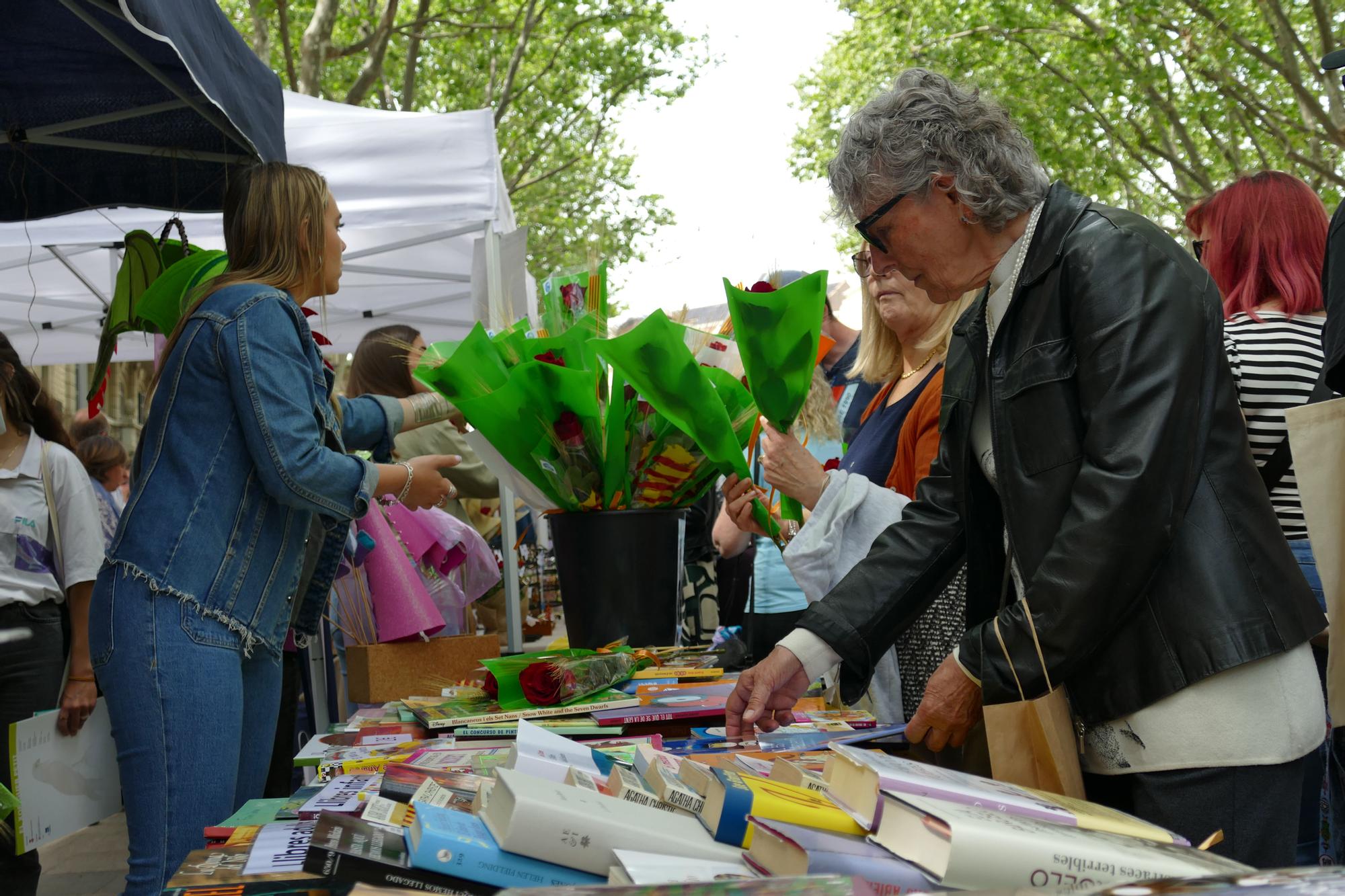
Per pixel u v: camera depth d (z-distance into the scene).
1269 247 2.38
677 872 0.88
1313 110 14.17
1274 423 2.29
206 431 2.04
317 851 0.97
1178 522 1.35
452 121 5.07
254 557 2.08
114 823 4.66
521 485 2.46
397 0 13.55
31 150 3.52
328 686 3.87
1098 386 1.39
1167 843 0.97
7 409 3.20
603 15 18.16
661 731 1.87
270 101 3.14
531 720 1.88
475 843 0.93
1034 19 17.14
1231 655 1.34
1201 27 15.52
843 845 0.93
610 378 2.42
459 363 2.33
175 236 5.43
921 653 2.06
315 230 2.27
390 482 2.27
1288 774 1.38
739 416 2.35
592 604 2.47
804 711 1.96
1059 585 1.36
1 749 3.03
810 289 1.98
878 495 2.13
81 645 3.21
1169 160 17.42
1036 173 1.54
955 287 1.61
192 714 1.96
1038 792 1.13
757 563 3.18
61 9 2.82
